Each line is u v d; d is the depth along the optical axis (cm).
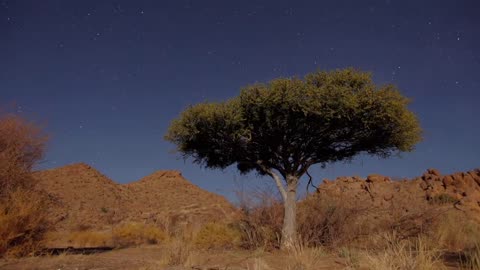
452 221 1552
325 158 1684
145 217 4628
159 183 7175
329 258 1042
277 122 1539
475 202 2403
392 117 1480
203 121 1580
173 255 995
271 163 1683
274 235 1545
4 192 1190
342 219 1480
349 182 3145
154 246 1809
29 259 1049
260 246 1431
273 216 1576
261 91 1507
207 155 1750
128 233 2425
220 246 1527
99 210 5128
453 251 1212
